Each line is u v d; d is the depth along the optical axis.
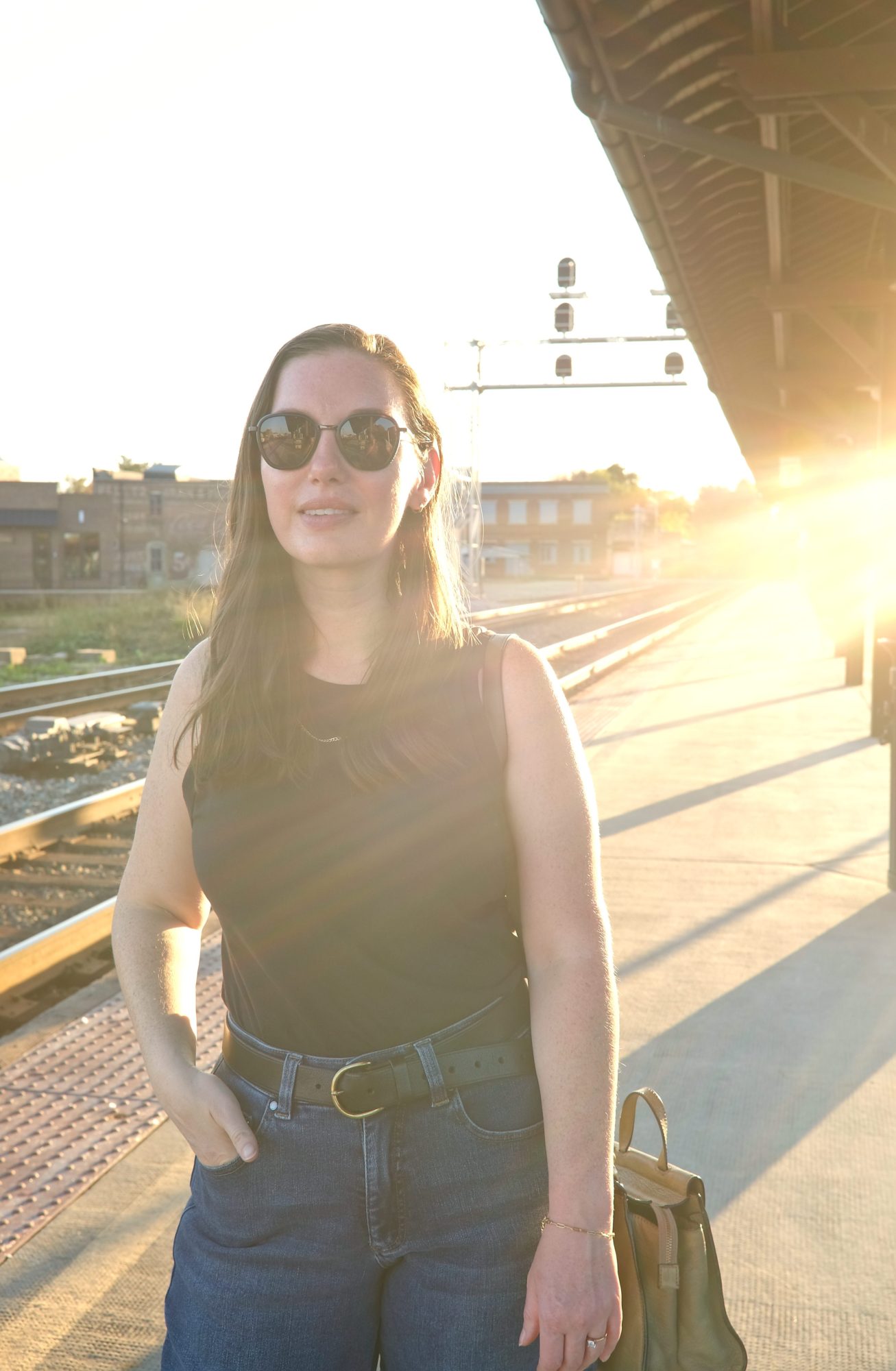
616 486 116.81
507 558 95.31
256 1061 1.58
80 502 59.66
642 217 7.01
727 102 5.64
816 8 5.16
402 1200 1.53
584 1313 1.41
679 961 5.14
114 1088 3.89
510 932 1.63
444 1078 1.52
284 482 1.58
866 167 7.34
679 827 7.70
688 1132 3.62
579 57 4.97
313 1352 1.54
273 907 1.54
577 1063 1.47
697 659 20.81
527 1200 1.54
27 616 36.25
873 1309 2.76
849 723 12.25
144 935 1.70
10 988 4.87
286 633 1.61
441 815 1.53
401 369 1.65
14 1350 2.60
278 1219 1.53
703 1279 1.60
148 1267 2.91
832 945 5.35
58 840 7.82
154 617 31.95
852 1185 3.30
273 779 1.54
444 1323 1.52
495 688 1.59
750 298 9.68
